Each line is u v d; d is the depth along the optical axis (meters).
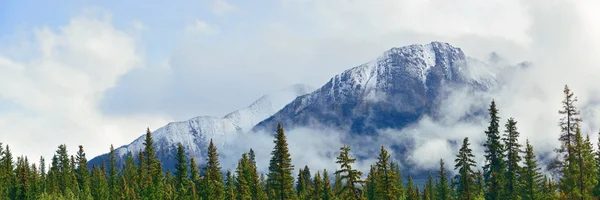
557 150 70.75
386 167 83.31
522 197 82.88
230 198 119.56
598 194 76.50
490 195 80.44
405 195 141.88
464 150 81.31
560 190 73.38
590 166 70.00
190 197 125.12
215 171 127.19
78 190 141.75
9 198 131.00
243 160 133.88
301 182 154.12
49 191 141.62
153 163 141.62
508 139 80.31
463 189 84.38
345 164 77.38
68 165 163.50
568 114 68.88
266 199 127.50
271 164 107.69
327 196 126.94
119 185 150.12
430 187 164.38
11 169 151.38
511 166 80.38
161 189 131.50
